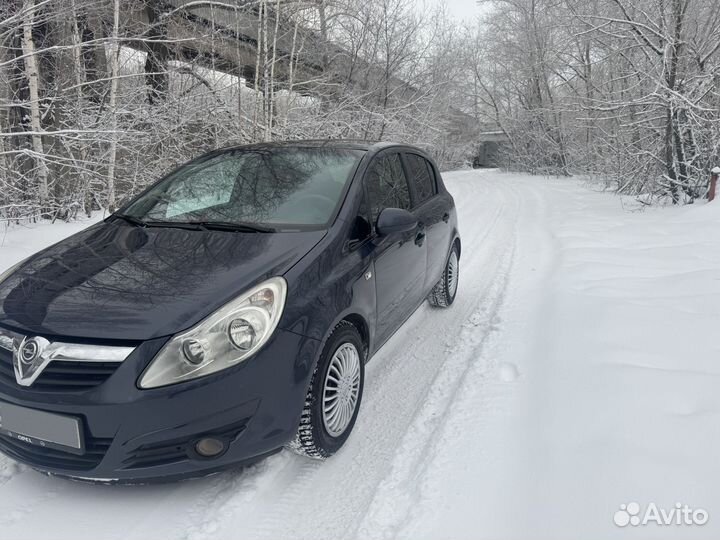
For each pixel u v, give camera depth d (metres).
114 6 7.90
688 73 9.59
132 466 2.08
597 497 2.10
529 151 27.98
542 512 2.10
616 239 7.21
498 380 3.33
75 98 7.97
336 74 14.38
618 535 1.90
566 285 5.05
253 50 11.26
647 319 3.87
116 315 2.20
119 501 2.33
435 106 19.06
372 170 3.44
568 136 24.23
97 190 8.38
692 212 8.16
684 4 9.12
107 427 2.05
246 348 2.18
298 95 12.61
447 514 2.18
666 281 4.90
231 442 2.17
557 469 2.32
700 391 2.78
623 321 3.85
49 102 7.59
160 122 8.45
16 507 2.28
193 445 2.11
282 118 11.60
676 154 9.90
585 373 3.13
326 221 2.91
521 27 25.30
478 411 2.96
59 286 2.45
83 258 2.73
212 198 3.28
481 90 30.44
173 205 3.32
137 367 2.06
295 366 2.31
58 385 2.10
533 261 6.51
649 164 10.97
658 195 10.69
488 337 4.08
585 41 12.05
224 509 2.28
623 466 2.24
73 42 7.72
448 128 22.91
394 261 3.33
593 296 4.57
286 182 3.26
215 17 10.20
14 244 6.04
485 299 5.11
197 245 2.75
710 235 6.80
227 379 2.13
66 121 7.88
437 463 2.52
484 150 40.78
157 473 2.10
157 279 2.43
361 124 13.73
